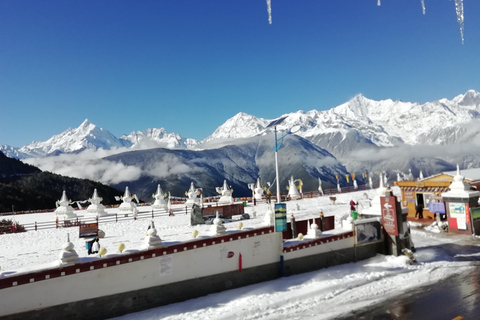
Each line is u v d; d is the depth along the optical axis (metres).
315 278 13.74
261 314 10.59
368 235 16.86
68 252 10.27
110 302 10.68
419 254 17.44
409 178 57.22
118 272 10.90
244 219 30.58
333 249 15.73
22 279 9.48
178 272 11.98
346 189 63.06
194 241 12.40
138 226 31.39
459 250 18.08
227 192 56.31
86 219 37.56
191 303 11.61
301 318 10.27
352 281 13.37
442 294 11.93
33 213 57.84
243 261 13.41
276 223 14.26
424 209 27.84
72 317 10.06
